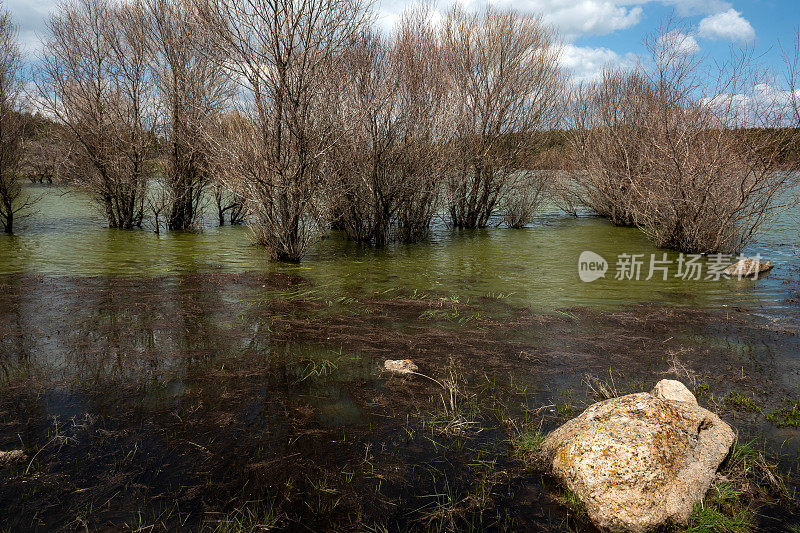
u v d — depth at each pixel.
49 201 20.73
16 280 8.27
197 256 10.70
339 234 14.32
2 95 13.56
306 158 9.87
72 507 3.03
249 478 3.36
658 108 13.27
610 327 6.45
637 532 2.92
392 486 3.34
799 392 4.65
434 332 6.21
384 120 11.70
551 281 9.00
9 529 2.84
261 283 8.52
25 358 5.13
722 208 11.50
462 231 15.57
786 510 3.13
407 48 12.70
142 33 13.55
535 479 3.45
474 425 4.09
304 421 4.08
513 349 5.68
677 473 3.15
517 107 15.19
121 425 3.94
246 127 10.09
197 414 4.14
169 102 13.89
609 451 3.20
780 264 10.53
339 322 6.55
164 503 3.10
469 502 3.20
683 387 4.25
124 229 14.45
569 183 19.05
